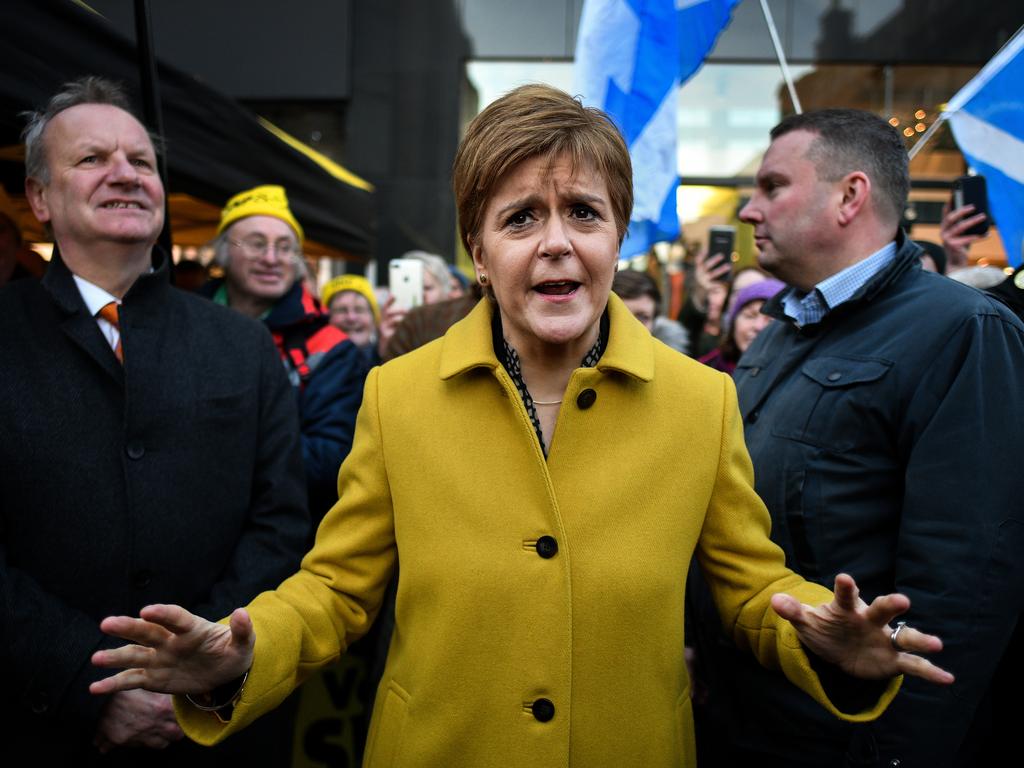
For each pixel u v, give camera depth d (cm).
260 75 708
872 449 150
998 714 173
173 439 162
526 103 115
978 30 679
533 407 128
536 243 113
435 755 119
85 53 211
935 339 146
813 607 105
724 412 128
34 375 154
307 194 393
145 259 174
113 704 143
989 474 135
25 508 149
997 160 244
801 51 693
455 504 120
